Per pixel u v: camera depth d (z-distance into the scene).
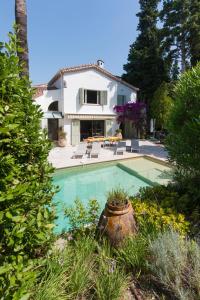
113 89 31.44
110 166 18.02
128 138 35.16
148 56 36.59
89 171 16.64
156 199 5.83
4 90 2.46
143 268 3.84
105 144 26.36
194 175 6.05
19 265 2.46
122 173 16.00
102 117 30.38
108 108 31.28
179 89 6.45
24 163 2.94
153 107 30.89
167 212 5.12
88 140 25.33
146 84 37.62
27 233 2.72
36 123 2.99
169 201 5.68
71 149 24.66
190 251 3.74
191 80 6.05
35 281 2.95
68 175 15.66
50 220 3.16
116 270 3.47
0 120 2.36
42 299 2.76
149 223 4.66
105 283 3.28
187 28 30.69
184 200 5.69
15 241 2.45
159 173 14.84
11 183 2.53
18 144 2.64
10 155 2.46
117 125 32.50
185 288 3.29
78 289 3.28
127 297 3.36
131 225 4.48
